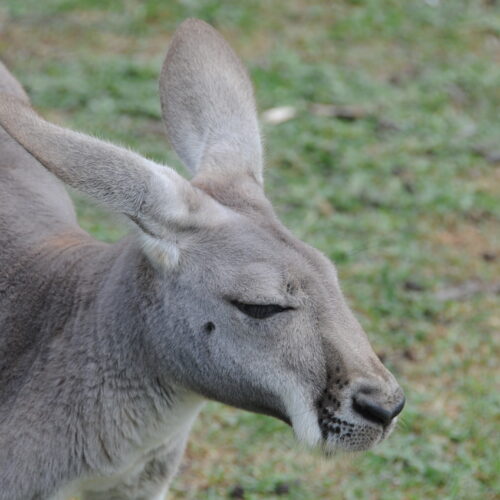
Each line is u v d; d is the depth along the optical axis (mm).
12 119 8461
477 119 20031
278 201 16875
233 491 12102
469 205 17375
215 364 9070
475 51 22406
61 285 9750
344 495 12156
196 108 10406
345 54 21578
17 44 20281
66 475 9469
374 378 8852
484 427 13164
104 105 18359
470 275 15984
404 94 20359
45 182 11008
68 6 21641
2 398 9555
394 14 23000
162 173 8961
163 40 21016
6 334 9734
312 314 8906
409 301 15227
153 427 9570
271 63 20578
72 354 9430
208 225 9094
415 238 16641
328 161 17922
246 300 8859
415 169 18156
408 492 12273
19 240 10172
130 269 9359
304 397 8906
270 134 18391
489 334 14812
